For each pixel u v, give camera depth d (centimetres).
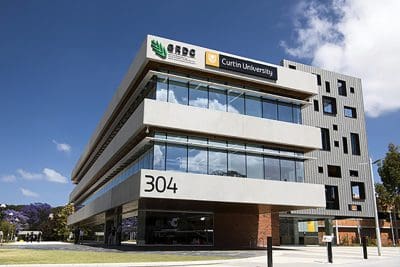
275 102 3042
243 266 1555
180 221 3053
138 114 2573
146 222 2966
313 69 4538
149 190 2342
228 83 2889
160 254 2098
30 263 1433
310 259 2061
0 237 5022
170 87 2641
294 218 4516
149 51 2562
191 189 2466
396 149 6022
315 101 4450
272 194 2744
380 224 5681
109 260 1634
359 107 4728
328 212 4256
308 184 2914
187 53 2689
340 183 4378
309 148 3052
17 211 9800
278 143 2908
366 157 4600
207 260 1739
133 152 2967
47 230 7262
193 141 2638
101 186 4966
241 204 2728
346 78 4734
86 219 5044
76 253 2123
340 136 4503
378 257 2345
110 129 4109
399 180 5747
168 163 2528
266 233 3384
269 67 2997
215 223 3192
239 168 2761
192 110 2600
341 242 5009
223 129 2680
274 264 1702
